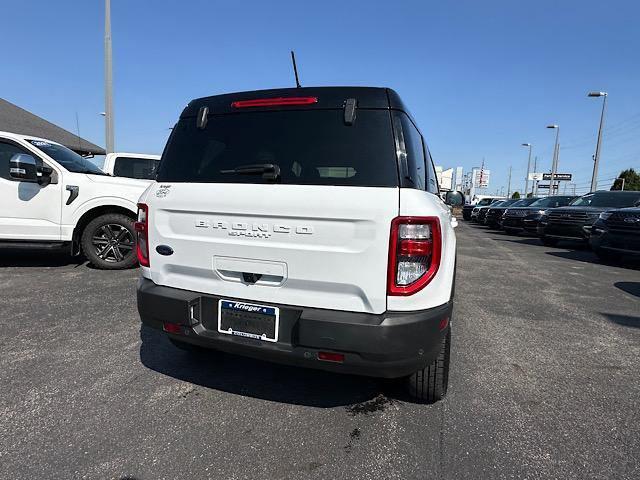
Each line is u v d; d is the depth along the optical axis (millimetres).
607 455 2299
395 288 2164
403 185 2223
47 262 6980
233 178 2502
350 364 2209
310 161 2377
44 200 5984
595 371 3402
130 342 3705
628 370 3438
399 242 2139
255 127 2572
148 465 2135
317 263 2252
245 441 2355
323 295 2281
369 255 2166
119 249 6445
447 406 2787
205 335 2518
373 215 2145
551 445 2381
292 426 2512
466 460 2229
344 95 2449
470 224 27188
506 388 3066
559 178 63906
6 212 5895
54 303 4742
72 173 6160
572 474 2133
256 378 3123
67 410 2621
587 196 13555
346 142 2357
